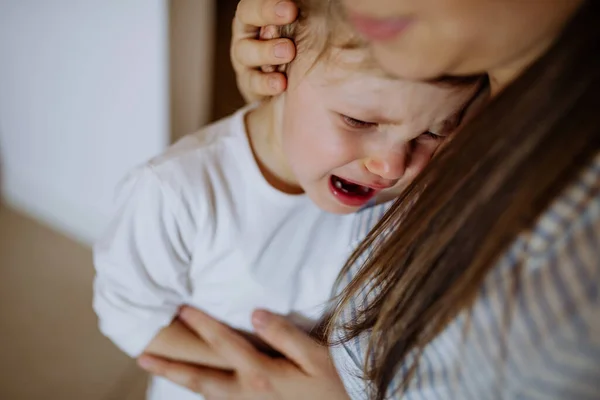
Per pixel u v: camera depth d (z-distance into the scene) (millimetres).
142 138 1303
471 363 385
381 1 349
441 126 425
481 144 359
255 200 572
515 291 349
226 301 648
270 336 632
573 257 324
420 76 367
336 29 396
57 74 1290
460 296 375
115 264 597
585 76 308
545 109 323
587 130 313
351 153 450
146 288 609
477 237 364
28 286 1409
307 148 469
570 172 324
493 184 351
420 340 417
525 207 338
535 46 336
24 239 1514
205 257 602
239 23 526
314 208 580
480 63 351
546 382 346
